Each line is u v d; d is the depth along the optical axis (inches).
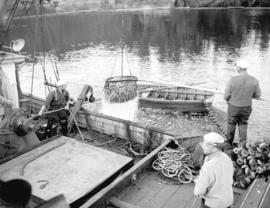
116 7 3139.8
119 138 283.9
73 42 1558.8
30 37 1392.7
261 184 183.6
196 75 962.7
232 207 169.9
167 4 3169.3
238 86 232.1
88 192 186.9
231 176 133.7
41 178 200.1
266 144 205.8
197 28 1888.5
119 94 336.5
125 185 200.5
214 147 131.1
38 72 1004.6
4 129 233.5
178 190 201.3
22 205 88.3
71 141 246.7
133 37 1680.6
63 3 2834.6
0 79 290.2
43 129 289.6
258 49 1302.9
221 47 1375.5
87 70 1037.8
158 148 232.7
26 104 341.4
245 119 242.7
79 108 291.0
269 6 2763.3
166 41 1556.3
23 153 229.0
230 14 2417.6
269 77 909.8
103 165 213.9
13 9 201.2
